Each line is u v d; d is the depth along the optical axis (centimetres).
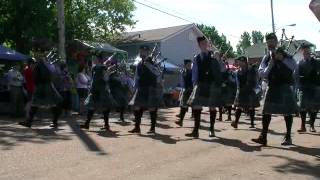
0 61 1880
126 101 1220
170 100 2192
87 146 772
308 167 622
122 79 1254
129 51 3878
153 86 948
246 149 754
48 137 873
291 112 782
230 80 1246
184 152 723
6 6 2308
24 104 1341
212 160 664
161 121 1229
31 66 1295
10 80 1341
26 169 604
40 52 1018
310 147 777
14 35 2369
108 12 3862
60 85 1327
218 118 1316
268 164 638
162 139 857
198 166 624
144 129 1026
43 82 1012
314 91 986
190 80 1094
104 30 3881
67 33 3197
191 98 885
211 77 877
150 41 3753
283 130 1017
